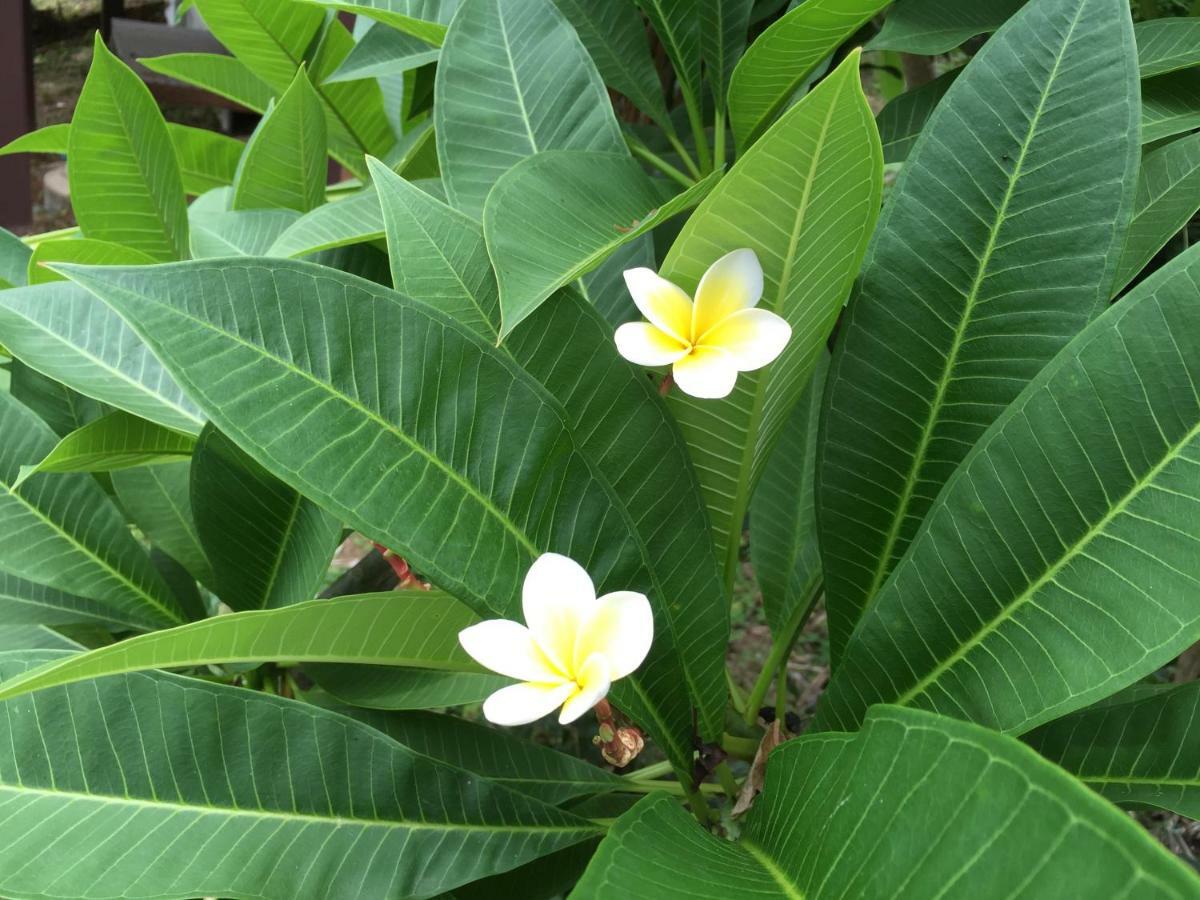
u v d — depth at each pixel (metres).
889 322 0.46
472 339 0.40
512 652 0.35
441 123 0.58
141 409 0.55
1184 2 0.75
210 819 0.43
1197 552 0.34
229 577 0.57
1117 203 0.43
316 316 0.38
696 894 0.30
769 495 0.73
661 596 0.42
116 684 0.44
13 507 0.58
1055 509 0.37
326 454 0.37
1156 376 0.35
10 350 0.56
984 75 0.46
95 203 0.65
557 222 0.46
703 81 0.84
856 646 0.41
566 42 0.59
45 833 0.41
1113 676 0.34
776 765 0.36
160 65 0.96
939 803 0.26
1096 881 0.22
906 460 0.47
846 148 0.39
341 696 0.55
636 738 0.42
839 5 0.51
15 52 1.75
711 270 0.41
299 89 0.68
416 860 0.43
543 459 0.40
